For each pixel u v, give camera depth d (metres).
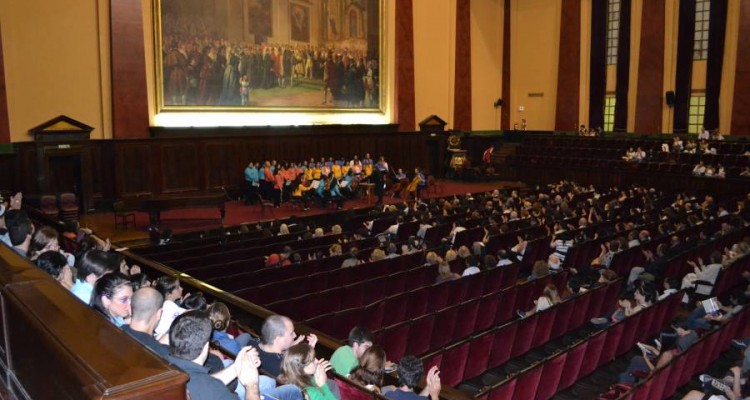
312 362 4.39
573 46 33.66
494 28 35.16
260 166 23.42
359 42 28.12
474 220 17.14
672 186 26.56
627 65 32.41
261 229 17.62
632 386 7.29
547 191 25.42
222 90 23.52
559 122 34.53
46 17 19.45
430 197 25.25
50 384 2.25
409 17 29.84
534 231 15.98
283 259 12.66
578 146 31.75
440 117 32.38
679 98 30.94
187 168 22.58
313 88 26.44
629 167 27.86
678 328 9.23
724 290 12.76
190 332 3.20
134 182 21.36
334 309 10.43
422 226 16.39
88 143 20.03
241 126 23.69
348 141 27.69
